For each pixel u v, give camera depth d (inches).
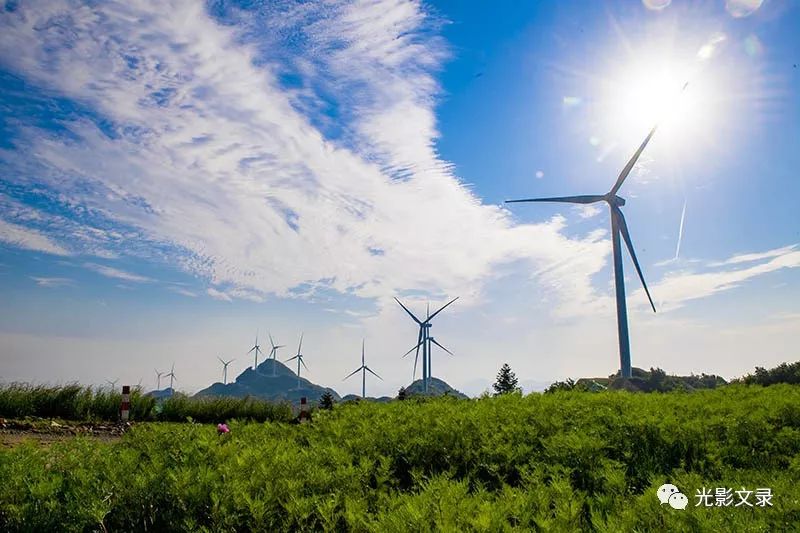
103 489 189.8
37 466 215.6
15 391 671.1
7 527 175.3
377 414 434.0
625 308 1813.5
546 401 456.1
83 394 719.7
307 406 770.8
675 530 160.4
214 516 174.4
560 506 172.2
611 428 325.4
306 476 213.3
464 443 287.3
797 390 550.9
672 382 1685.5
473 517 155.5
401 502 177.0
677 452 290.7
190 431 302.0
